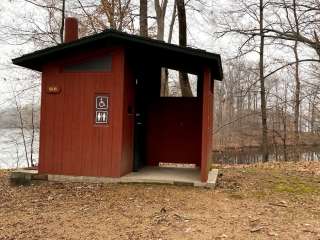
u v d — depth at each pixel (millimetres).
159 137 9773
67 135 7707
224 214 5582
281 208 6035
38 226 5117
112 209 5855
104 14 17453
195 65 8172
